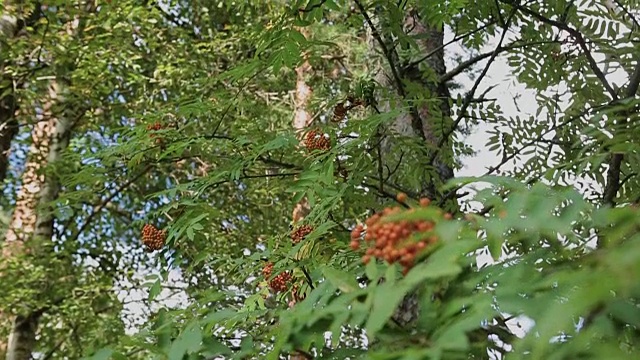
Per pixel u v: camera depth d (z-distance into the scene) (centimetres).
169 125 391
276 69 321
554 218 122
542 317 110
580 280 104
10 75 859
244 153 386
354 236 174
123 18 797
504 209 130
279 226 923
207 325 187
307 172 324
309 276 276
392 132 358
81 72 802
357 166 345
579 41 347
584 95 395
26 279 777
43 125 927
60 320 882
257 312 195
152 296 298
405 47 363
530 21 381
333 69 865
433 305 136
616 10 383
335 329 133
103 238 1013
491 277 139
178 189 362
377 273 134
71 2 782
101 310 933
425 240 131
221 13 1057
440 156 397
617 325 131
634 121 286
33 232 877
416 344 130
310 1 287
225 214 777
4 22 865
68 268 882
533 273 134
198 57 902
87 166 408
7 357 852
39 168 841
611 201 309
